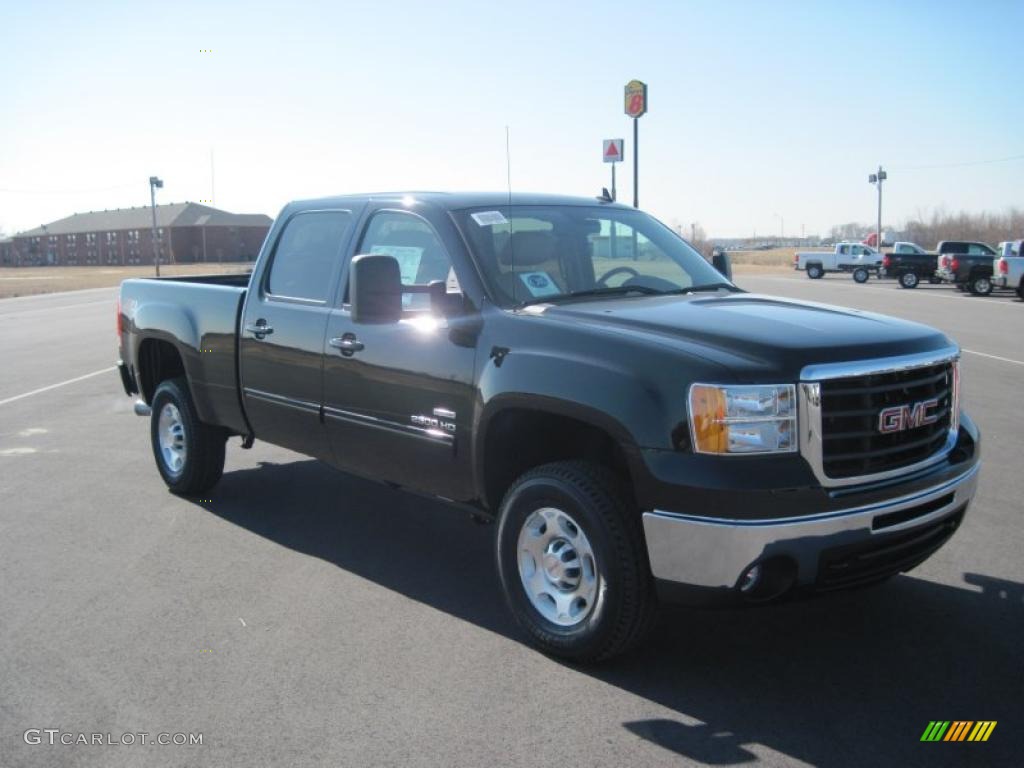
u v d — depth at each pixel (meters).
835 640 4.11
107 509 6.29
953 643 4.06
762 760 3.14
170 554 5.36
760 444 3.36
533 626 3.98
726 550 3.33
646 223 5.44
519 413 4.05
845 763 3.12
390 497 6.61
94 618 4.43
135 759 3.20
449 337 4.34
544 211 4.96
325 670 3.86
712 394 3.37
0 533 5.77
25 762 3.19
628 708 3.51
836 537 3.39
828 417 3.43
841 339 3.61
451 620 4.38
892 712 3.47
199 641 4.16
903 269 38.34
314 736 3.34
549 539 3.95
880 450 3.55
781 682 3.71
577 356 3.77
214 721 3.45
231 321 5.79
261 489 6.81
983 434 8.21
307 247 5.44
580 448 4.32
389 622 4.36
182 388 6.45
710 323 3.79
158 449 6.75
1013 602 4.49
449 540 5.62
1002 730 3.33
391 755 3.20
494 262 4.44
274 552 5.39
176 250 136.12
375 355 4.70
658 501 3.45
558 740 3.29
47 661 3.97
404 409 4.57
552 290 4.49
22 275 88.06
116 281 63.31
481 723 3.41
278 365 5.40
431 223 4.66
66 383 12.41
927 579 4.80
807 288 36.41
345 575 5.00
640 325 3.81
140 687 3.73
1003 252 30.77
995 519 5.78
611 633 3.67
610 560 3.62
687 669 3.84
